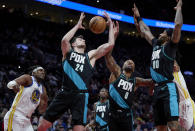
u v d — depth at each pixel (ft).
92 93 44.50
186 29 73.10
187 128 15.34
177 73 15.35
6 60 46.70
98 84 49.88
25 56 48.11
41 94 16.70
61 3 52.31
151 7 71.31
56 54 57.11
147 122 38.65
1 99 35.22
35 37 56.95
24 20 57.62
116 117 15.05
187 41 78.64
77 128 12.36
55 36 60.54
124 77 15.19
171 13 71.31
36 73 15.93
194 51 73.20
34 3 54.34
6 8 56.44
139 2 69.31
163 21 69.87
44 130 12.91
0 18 55.11
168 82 12.80
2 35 52.06
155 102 13.08
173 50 12.82
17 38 53.31
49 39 59.57
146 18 69.72
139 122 36.86
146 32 14.74
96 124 19.84
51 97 38.81
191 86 58.44
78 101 12.58
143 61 67.56
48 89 40.45
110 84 15.49
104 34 65.82
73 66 12.87
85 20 58.59
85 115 12.62
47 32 60.54
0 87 36.91
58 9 55.98
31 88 15.42
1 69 42.50
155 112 13.21
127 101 15.03
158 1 73.15
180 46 72.79
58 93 12.97
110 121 15.21
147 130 35.06
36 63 47.24
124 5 67.10
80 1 55.72
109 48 13.52
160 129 13.15
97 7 58.44
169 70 12.77
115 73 15.33
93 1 57.82
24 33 55.93
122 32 70.85
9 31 54.75
